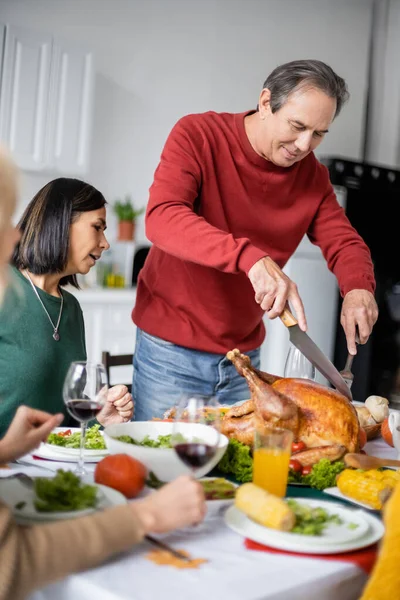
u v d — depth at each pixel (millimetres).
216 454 1316
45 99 3850
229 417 1533
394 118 5320
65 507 1108
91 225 1940
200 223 1813
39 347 1845
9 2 3965
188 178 1976
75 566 938
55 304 1918
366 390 4691
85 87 3980
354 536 1100
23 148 3822
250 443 1480
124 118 4438
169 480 1301
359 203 4516
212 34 4695
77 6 4199
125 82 4414
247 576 976
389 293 4727
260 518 1116
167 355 2164
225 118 2092
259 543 1091
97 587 921
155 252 2229
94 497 1139
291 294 1659
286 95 1870
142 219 4582
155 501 1032
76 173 4051
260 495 1136
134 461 1257
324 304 4418
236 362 1532
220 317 2135
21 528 948
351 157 5387
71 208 1897
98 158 4367
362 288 2135
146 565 993
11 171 978
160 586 931
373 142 5453
